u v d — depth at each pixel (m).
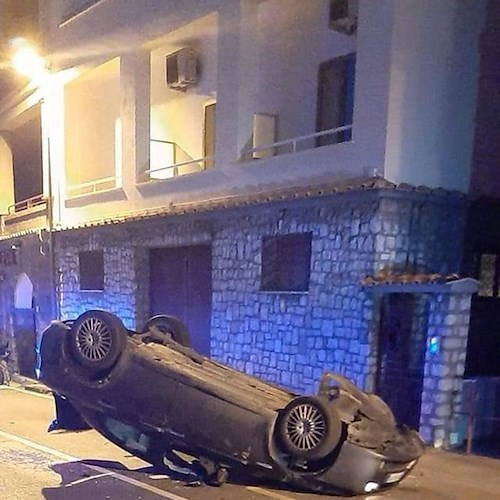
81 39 16.02
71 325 7.29
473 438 9.10
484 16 10.47
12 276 19.84
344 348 9.90
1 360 17.50
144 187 14.39
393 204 9.55
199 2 12.52
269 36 12.61
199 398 6.93
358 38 9.85
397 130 9.61
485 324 10.88
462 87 10.31
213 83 13.95
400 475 6.86
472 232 10.54
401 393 9.52
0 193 22.16
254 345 11.54
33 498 6.62
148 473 7.54
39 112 19.67
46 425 10.50
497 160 10.87
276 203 10.82
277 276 11.24
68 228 16.58
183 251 13.73
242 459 6.77
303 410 6.50
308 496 6.70
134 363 7.12
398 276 9.25
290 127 12.37
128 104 14.67
